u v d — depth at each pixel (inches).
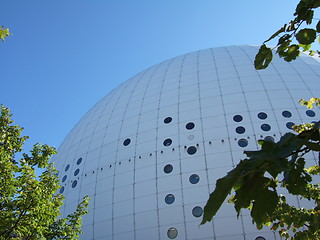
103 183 933.8
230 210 760.3
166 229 781.9
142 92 1167.0
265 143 81.0
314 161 791.1
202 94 1020.5
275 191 82.3
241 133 872.3
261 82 1021.8
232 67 1125.1
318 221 194.5
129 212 845.2
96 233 863.7
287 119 890.7
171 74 1197.7
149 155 911.7
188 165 848.3
